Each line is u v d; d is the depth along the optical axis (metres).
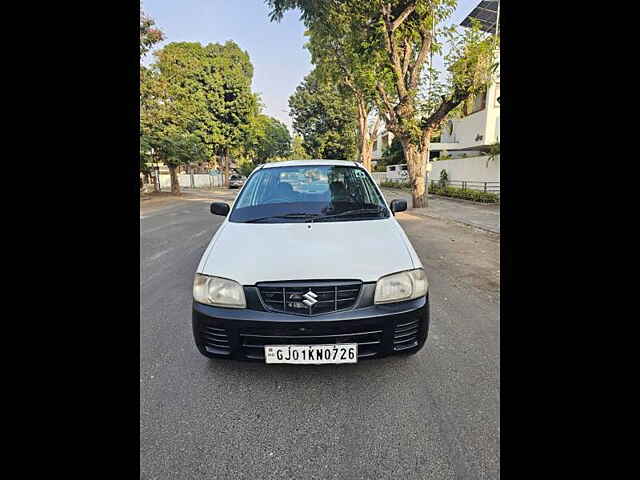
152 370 2.24
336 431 1.74
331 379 2.13
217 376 2.18
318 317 1.88
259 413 1.87
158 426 1.77
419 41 10.93
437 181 18.31
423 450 1.61
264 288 1.93
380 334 1.94
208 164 34.34
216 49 27.72
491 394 1.97
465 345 2.53
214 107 26.06
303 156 43.62
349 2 9.70
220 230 2.55
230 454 1.61
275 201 2.80
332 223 2.47
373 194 2.93
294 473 1.51
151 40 15.58
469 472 1.49
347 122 34.62
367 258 2.04
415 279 2.04
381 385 2.07
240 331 1.93
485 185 13.88
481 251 5.59
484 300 3.45
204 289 2.03
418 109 10.87
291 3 9.89
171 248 6.08
